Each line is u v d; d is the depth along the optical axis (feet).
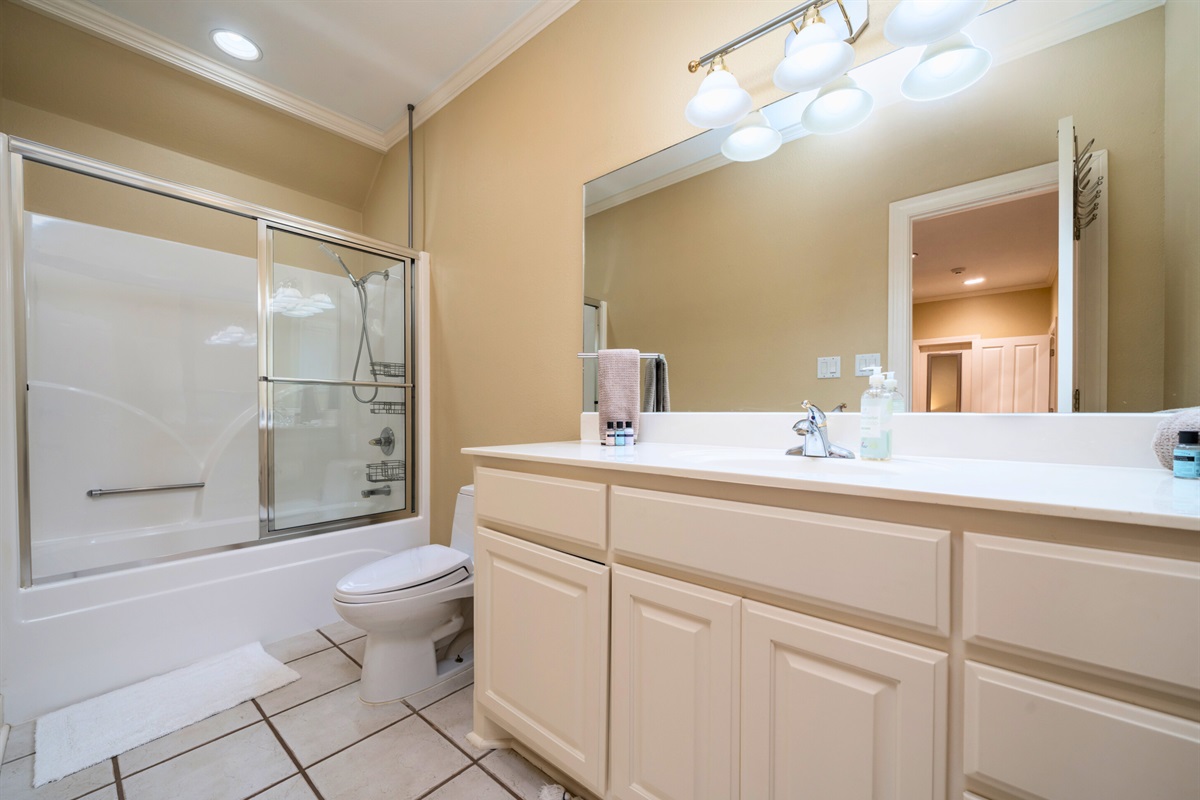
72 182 6.73
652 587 2.95
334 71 7.19
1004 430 3.26
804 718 2.35
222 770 3.89
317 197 9.27
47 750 4.06
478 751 4.15
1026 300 3.20
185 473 7.12
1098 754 1.69
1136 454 2.85
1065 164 3.08
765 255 4.34
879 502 2.19
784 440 4.21
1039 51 3.17
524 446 4.77
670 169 4.94
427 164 8.00
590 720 3.26
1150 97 2.83
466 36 6.51
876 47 3.79
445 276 7.65
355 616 4.50
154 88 7.00
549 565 3.56
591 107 5.59
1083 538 1.76
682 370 4.89
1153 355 2.81
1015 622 1.85
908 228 3.65
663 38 4.95
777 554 2.44
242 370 7.61
